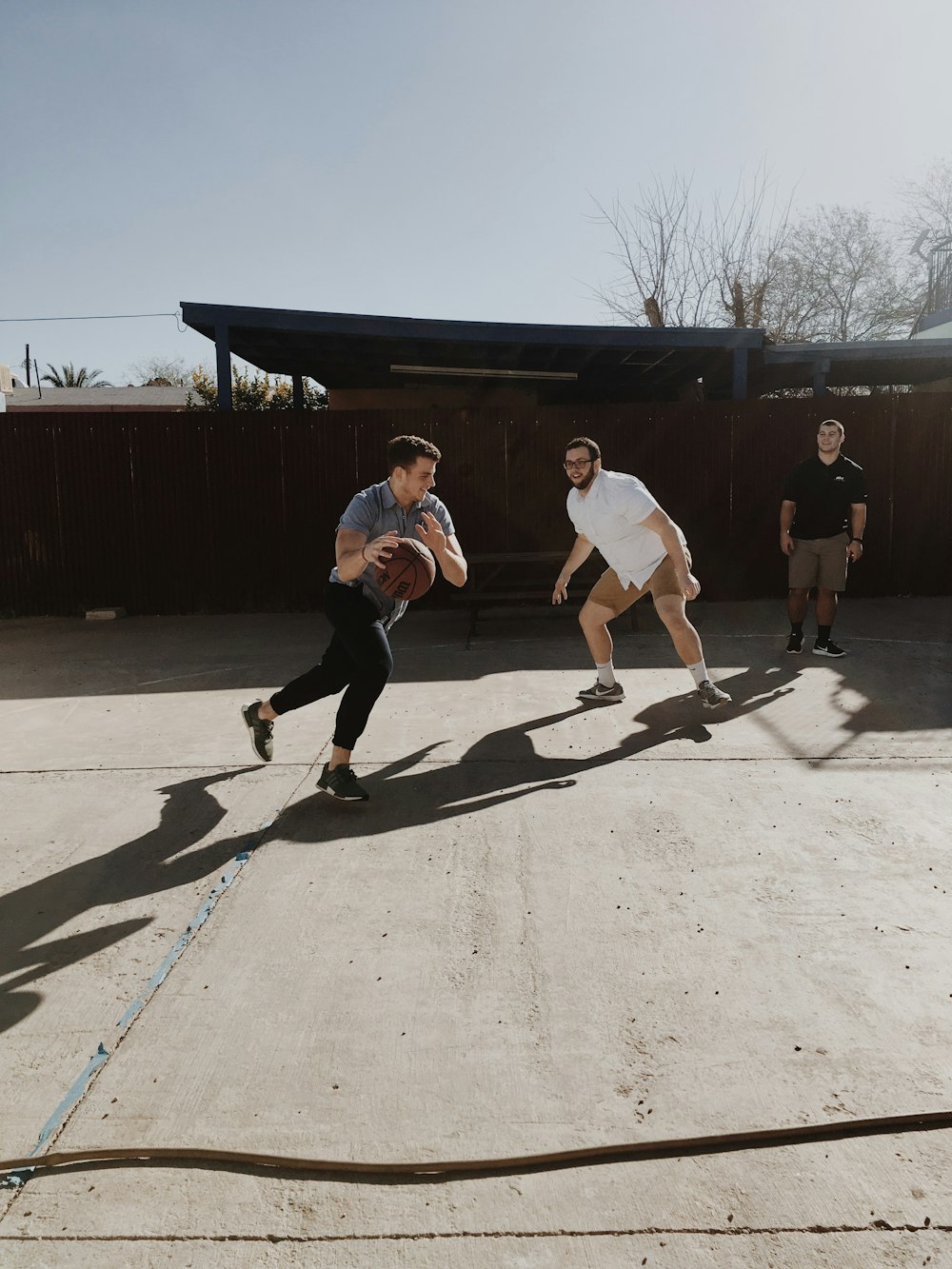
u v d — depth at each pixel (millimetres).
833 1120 1974
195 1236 1713
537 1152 1903
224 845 3607
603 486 5281
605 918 2943
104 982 2615
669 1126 1976
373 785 4270
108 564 10000
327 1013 2445
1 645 8242
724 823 3711
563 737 4973
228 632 8812
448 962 2691
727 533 10188
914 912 2928
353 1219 1755
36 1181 1857
